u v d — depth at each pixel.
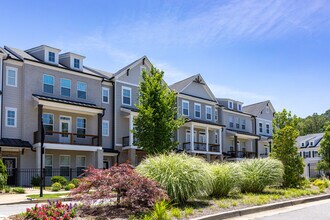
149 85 25.02
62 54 32.59
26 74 28.19
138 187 10.45
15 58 27.59
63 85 30.64
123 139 34.62
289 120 27.97
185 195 12.41
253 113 54.22
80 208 10.88
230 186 15.41
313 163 57.16
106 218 9.65
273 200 14.87
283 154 22.11
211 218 10.41
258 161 18.33
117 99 34.81
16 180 26.00
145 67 37.50
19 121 27.47
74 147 29.00
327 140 46.53
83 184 10.64
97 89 33.22
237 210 11.63
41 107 27.56
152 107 24.64
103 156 33.50
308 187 22.44
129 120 34.47
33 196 18.31
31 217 9.38
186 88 41.91
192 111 42.06
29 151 27.45
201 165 13.06
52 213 9.38
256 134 52.81
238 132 47.72
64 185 25.27
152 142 23.94
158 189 10.70
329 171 47.81
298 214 11.83
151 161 12.85
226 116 48.50
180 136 40.66
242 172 17.22
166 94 25.45
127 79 35.84
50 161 29.30
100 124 31.27
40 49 30.31
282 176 19.69
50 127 29.58
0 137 26.20
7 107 26.91
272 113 57.03
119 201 11.02
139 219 9.54
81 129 31.72
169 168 12.35
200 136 43.56
